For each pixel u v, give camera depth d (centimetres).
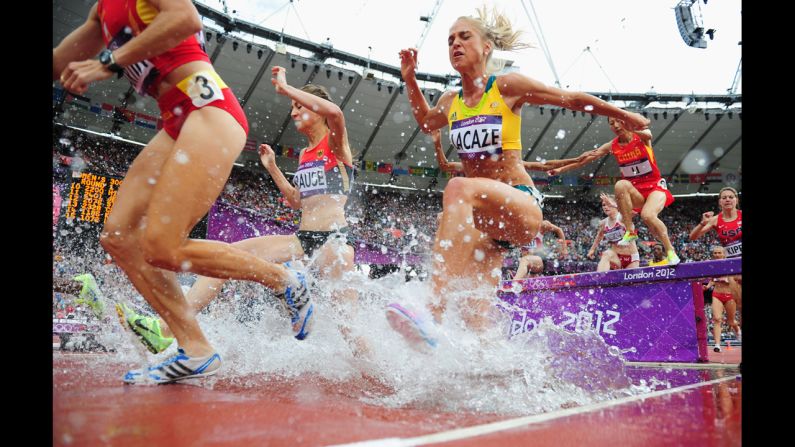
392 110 2422
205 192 180
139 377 178
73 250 818
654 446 82
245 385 179
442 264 192
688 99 2556
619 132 538
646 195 537
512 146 248
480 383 155
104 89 1934
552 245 2078
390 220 2486
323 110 300
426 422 107
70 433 88
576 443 83
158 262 176
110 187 865
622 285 406
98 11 202
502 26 252
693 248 2380
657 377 241
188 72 188
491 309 250
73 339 404
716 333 606
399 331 166
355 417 111
